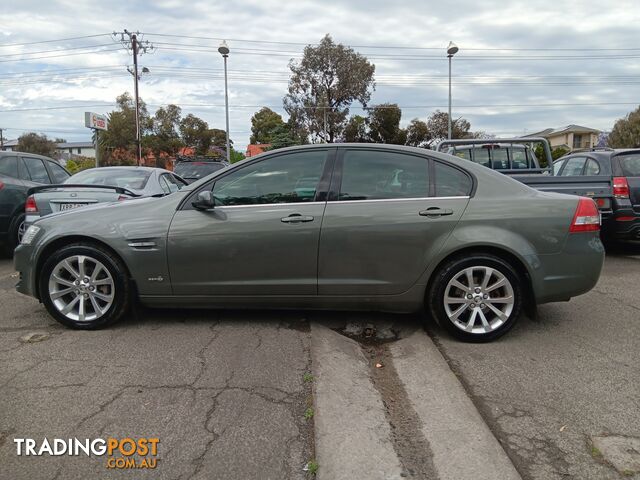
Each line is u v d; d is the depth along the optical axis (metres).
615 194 6.93
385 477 2.29
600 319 4.48
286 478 2.29
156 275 4.02
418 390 3.12
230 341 3.86
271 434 2.62
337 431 2.63
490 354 3.69
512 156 8.76
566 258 3.86
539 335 4.07
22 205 7.45
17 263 4.18
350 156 4.04
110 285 4.07
